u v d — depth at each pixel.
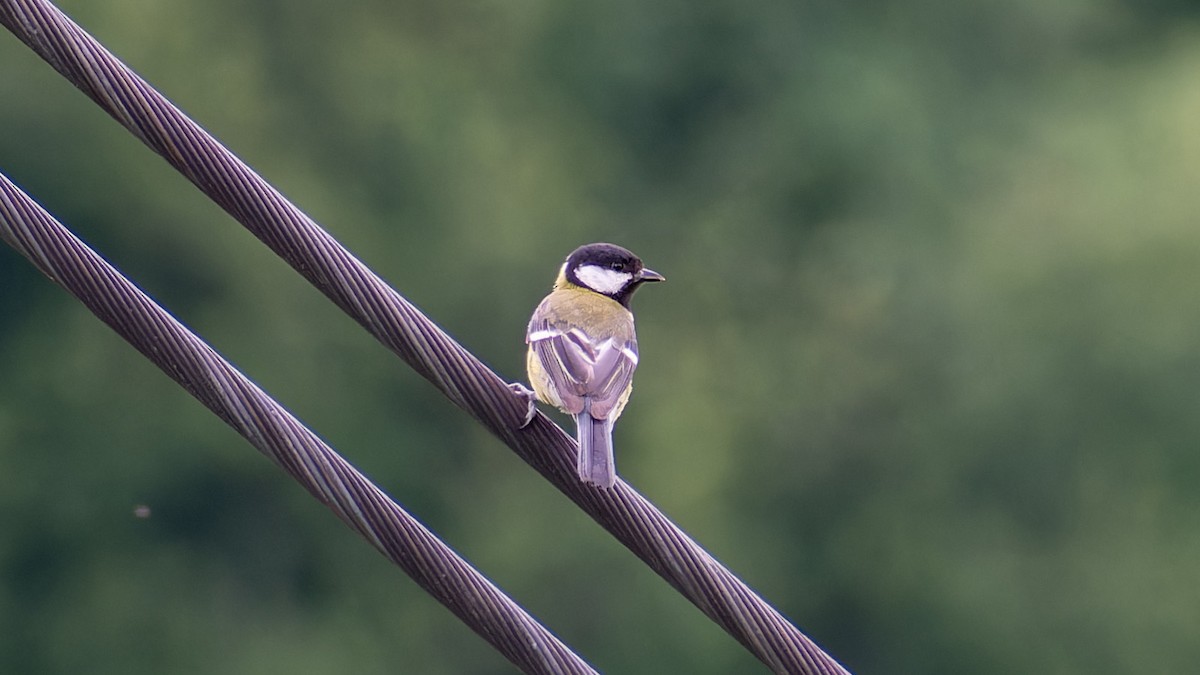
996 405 20.94
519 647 5.45
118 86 5.38
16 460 19.80
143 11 21.58
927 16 25.41
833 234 23.27
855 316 22.25
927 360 21.55
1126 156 22.62
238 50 21.98
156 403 20.16
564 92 23.88
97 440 19.94
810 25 25.00
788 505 21.20
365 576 19.69
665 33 24.38
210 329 20.62
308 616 19.56
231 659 19.30
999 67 25.33
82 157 20.73
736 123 24.22
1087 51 25.83
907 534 20.84
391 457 20.11
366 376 20.55
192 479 19.94
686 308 22.86
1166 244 21.05
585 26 24.09
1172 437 20.55
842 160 23.50
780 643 5.48
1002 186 23.16
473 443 20.34
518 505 20.08
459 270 21.41
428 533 5.47
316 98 22.36
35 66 20.73
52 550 19.70
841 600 20.86
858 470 21.28
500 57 23.67
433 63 23.14
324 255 5.51
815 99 24.08
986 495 20.95
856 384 21.66
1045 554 20.55
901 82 24.36
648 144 24.25
